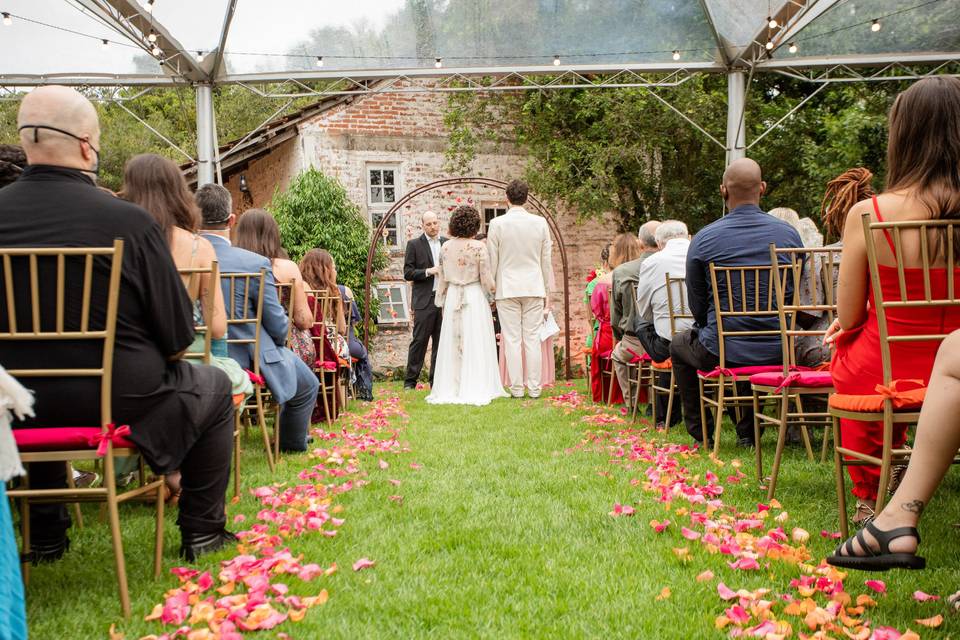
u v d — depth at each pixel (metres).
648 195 13.23
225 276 4.09
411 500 3.65
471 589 2.50
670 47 9.80
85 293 2.31
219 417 2.80
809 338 4.47
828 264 3.78
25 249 2.29
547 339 9.46
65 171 2.49
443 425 6.16
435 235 9.85
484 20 9.49
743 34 9.42
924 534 2.96
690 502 3.51
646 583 2.53
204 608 2.21
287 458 4.79
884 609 2.29
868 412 2.60
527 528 3.18
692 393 4.95
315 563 2.76
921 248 2.49
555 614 2.31
